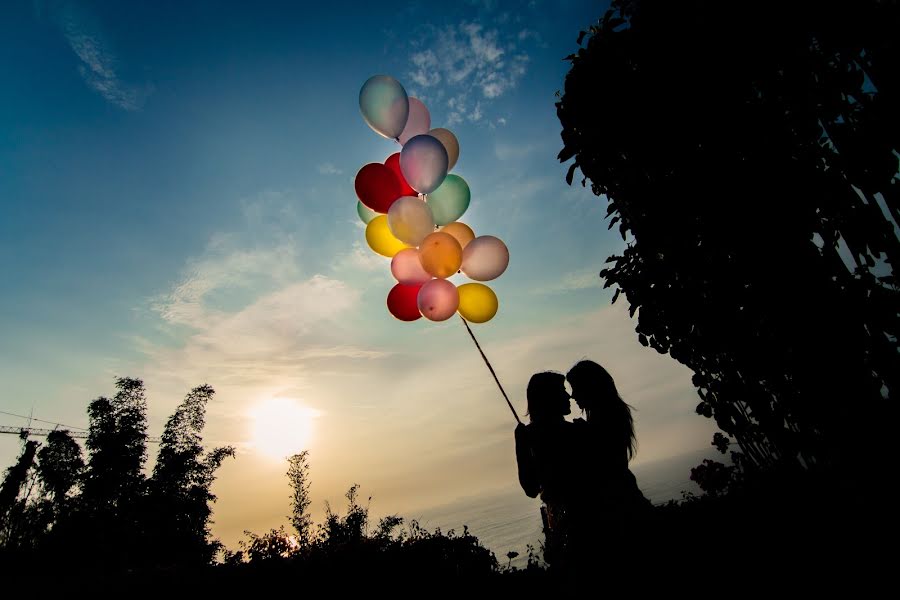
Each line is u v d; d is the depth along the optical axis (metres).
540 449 2.20
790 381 1.54
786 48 1.40
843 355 1.38
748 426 1.74
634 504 2.04
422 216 3.39
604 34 1.88
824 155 1.39
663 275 1.84
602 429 2.19
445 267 3.38
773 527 1.67
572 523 2.04
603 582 1.92
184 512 17.36
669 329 1.87
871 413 1.35
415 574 5.69
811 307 1.43
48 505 16.69
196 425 19.66
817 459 1.51
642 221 1.88
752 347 1.60
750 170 1.52
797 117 1.42
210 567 6.38
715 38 1.56
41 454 17.61
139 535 16.30
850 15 1.25
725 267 1.63
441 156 3.42
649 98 1.75
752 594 1.67
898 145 1.21
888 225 1.25
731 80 1.54
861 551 1.43
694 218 1.70
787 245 1.47
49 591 6.70
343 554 6.16
